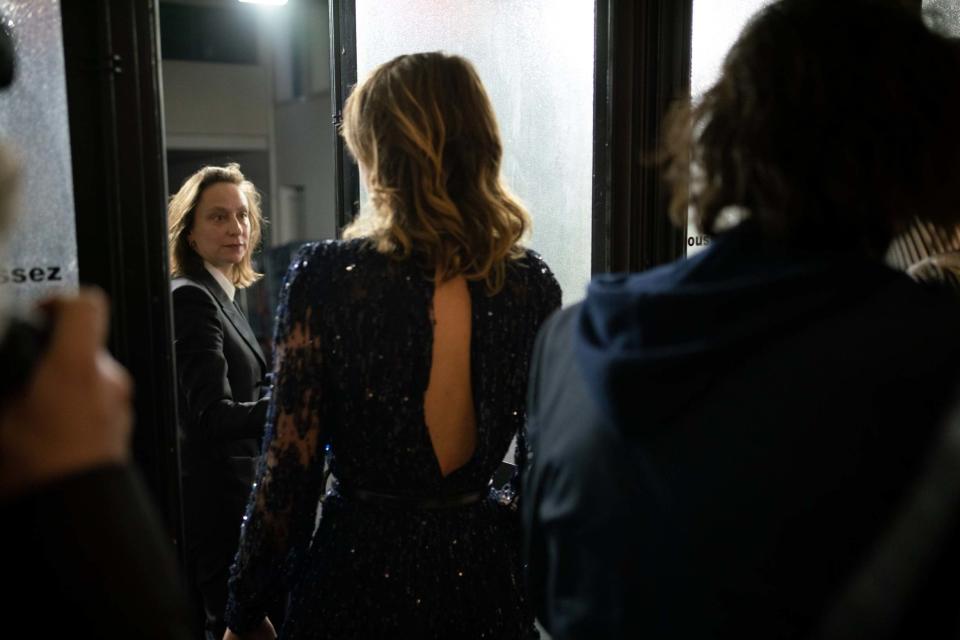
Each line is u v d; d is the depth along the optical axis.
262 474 1.27
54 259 1.39
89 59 1.39
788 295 0.67
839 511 0.63
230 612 1.34
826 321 0.67
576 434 0.78
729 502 0.66
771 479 0.65
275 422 1.25
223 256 2.44
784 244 0.72
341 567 1.26
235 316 2.42
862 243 0.73
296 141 10.84
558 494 0.80
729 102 0.76
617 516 0.73
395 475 1.26
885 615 0.48
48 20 1.36
